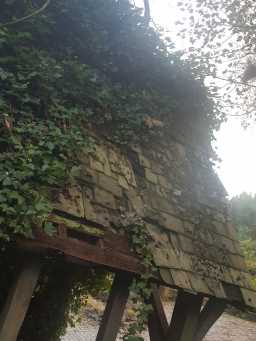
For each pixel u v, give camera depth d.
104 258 3.33
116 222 3.64
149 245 3.75
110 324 3.75
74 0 5.07
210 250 4.86
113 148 4.59
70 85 4.41
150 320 4.98
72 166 3.57
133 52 5.80
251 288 5.11
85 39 5.19
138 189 4.42
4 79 3.72
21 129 3.42
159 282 3.76
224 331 14.20
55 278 5.53
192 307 4.80
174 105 6.00
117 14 5.63
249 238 26.09
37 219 2.89
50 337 5.53
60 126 3.89
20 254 3.28
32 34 4.57
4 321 2.97
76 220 3.31
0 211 2.82
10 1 4.37
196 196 5.41
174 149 5.70
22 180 3.08
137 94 5.42
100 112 4.69
